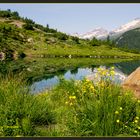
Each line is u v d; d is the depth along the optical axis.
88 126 6.88
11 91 8.38
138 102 8.05
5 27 120.12
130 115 7.34
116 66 58.31
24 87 8.66
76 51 131.00
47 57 104.06
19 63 58.56
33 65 53.38
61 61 77.81
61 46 132.00
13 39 110.31
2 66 45.56
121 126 6.96
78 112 7.43
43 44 121.94
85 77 12.06
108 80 8.11
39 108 8.02
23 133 6.76
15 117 7.41
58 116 8.25
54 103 10.35
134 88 11.23
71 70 42.53
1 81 9.24
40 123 7.76
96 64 66.50
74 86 11.99
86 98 7.72
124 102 7.50
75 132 6.81
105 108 6.93
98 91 7.80
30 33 131.50
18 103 7.80
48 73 35.81
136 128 7.06
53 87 14.59
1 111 7.52
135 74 11.81
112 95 7.35
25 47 107.75
